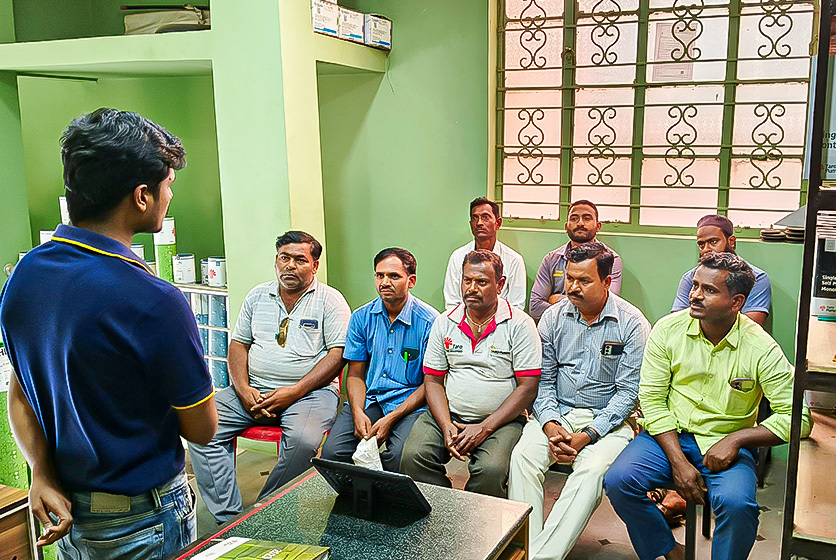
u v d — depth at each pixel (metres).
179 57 3.60
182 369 1.51
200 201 4.74
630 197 4.06
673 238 3.89
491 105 4.23
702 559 2.71
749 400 2.46
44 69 3.97
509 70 4.21
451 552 1.47
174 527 1.63
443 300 4.57
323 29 3.72
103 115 1.44
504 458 2.62
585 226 3.76
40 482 1.56
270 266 3.67
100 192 1.42
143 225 1.52
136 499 1.56
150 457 1.57
